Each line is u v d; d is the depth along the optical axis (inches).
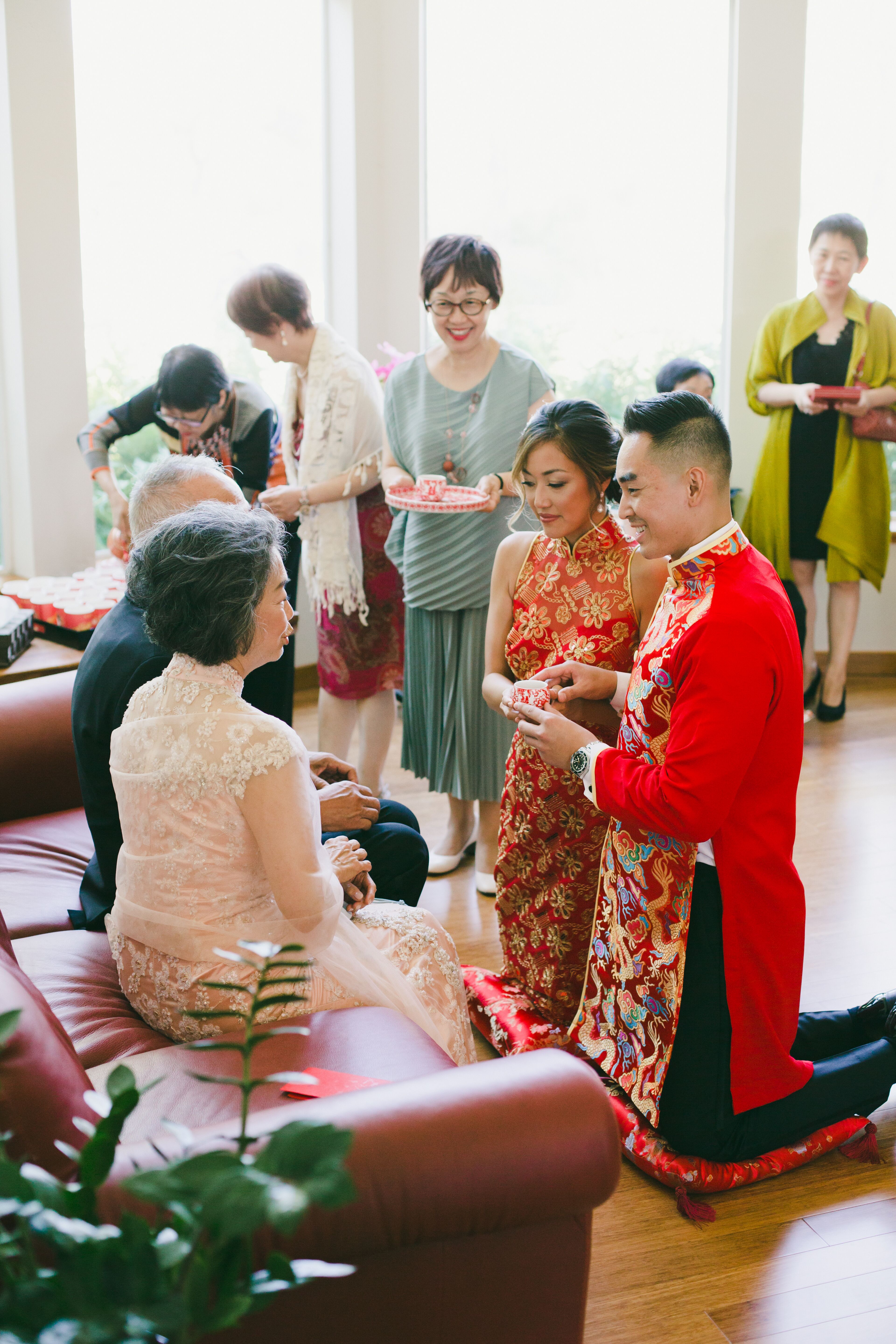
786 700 68.3
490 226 171.8
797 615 166.4
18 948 75.4
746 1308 67.8
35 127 135.3
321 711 135.1
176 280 159.3
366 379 123.7
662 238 173.6
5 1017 28.5
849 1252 72.2
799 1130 77.9
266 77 159.6
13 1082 42.7
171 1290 25.2
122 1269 24.9
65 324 143.5
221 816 61.7
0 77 133.2
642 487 66.7
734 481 180.4
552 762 76.5
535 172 170.1
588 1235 51.0
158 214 155.8
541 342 176.2
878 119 170.6
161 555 61.2
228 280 163.6
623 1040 79.7
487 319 113.7
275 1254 27.4
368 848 86.1
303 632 176.7
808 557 165.8
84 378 146.4
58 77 135.6
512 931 93.6
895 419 157.5
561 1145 48.3
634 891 75.3
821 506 162.2
